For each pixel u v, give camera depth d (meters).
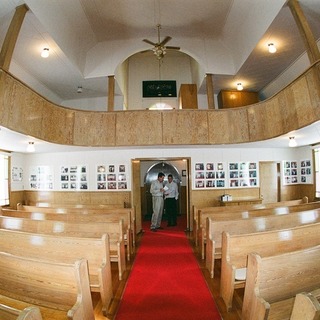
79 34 7.07
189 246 5.85
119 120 6.79
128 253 4.83
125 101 10.16
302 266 2.35
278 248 3.30
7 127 4.41
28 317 1.38
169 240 6.46
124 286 3.70
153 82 10.88
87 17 6.82
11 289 2.50
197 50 8.09
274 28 5.69
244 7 6.34
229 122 6.76
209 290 3.53
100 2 6.40
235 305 3.10
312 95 4.54
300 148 8.66
